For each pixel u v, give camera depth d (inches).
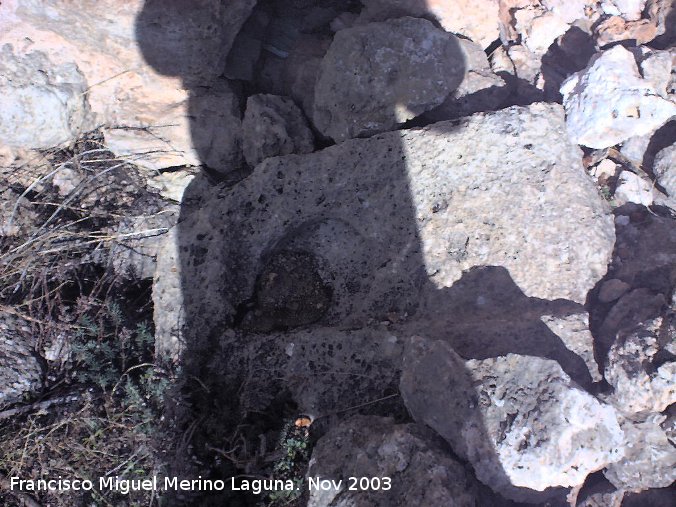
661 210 43.6
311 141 46.4
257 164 45.9
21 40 44.6
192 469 36.6
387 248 40.4
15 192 49.8
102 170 49.9
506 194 39.2
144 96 48.0
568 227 38.5
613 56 41.9
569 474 30.2
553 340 35.8
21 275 45.8
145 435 38.3
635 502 33.3
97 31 44.0
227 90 48.8
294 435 37.4
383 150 41.0
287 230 41.1
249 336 39.4
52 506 38.3
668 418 33.2
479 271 38.8
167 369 39.5
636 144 44.4
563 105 43.7
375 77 43.6
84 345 43.2
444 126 40.8
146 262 47.3
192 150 48.7
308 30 53.3
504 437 30.8
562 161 39.6
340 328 38.7
